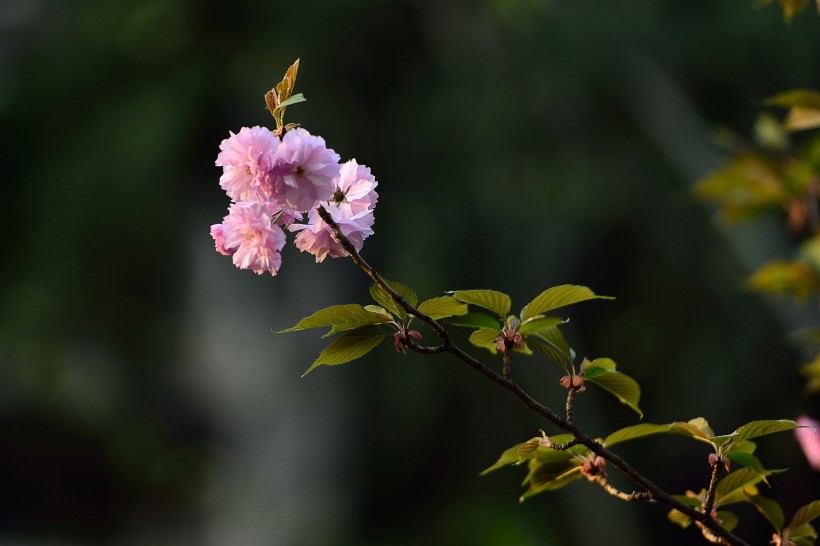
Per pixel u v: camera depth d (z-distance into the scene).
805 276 3.56
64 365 15.41
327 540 14.33
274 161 1.78
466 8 14.11
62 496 18.03
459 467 15.38
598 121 14.48
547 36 13.95
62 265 14.12
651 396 15.16
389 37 14.04
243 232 1.84
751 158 3.64
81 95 14.18
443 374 14.81
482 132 14.13
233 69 13.52
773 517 2.21
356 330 1.98
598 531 14.95
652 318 15.16
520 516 15.02
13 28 14.66
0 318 14.47
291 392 14.41
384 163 14.20
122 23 13.61
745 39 13.62
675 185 14.59
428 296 14.08
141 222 13.84
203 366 14.91
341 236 1.90
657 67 14.05
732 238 13.00
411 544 14.91
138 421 16.00
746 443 2.00
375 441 14.81
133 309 14.76
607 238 14.96
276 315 14.45
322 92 13.73
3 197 14.58
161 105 13.43
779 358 14.20
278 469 14.51
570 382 2.12
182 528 16.02
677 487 15.18
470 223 14.29
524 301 14.48
